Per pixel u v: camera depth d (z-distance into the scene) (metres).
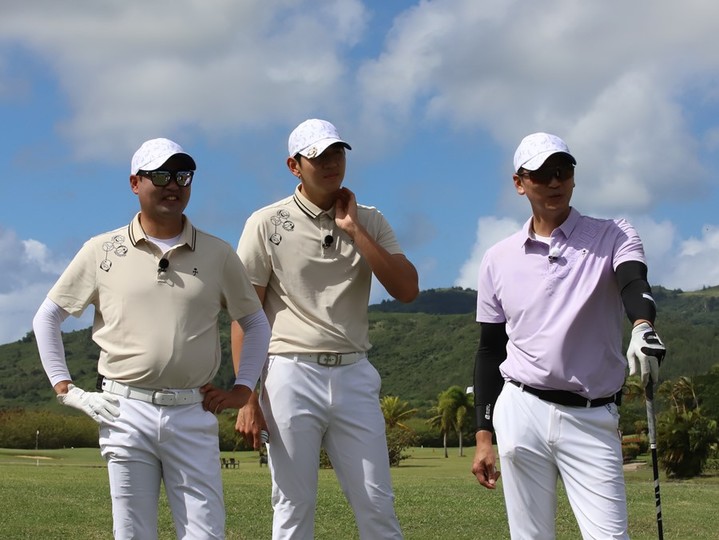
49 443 80.12
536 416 4.68
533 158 4.65
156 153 4.88
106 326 4.94
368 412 5.50
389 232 5.84
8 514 10.59
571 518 11.74
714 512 13.03
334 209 5.59
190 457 4.88
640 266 4.52
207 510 4.88
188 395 4.91
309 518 5.52
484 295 5.01
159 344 4.84
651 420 4.38
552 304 4.67
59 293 5.00
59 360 5.00
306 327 5.48
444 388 158.25
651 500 14.90
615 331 4.68
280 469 5.47
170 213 4.91
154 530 4.91
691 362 140.75
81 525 9.98
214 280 5.02
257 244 5.57
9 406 164.75
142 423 4.82
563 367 4.60
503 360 5.05
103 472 28.14
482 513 12.09
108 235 5.02
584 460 4.59
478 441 5.08
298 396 5.43
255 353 5.20
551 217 4.75
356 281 5.57
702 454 38.12
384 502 5.48
